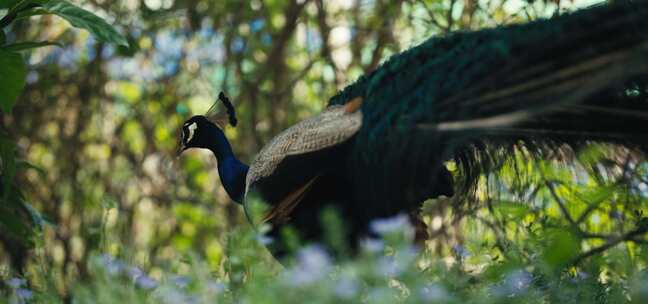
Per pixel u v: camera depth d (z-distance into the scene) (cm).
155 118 1948
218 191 1953
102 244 1021
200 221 1936
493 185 988
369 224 941
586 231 938
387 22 1775
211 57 1956
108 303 852
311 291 762
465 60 823
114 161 1919
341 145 957
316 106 1905
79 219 1859
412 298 765
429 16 1669
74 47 1959
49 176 1894
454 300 772
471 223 997
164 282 894
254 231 931
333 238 870
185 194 1939
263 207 1015
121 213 1847
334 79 1806
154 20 1920
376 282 771
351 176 948
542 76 756
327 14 1872
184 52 1956
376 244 802
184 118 1947
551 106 638
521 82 763
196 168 1969
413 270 789
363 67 1839
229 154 1296
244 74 1906
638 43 721
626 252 912
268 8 1917
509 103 755
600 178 953
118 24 1923
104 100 1944
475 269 948
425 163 871
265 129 1902
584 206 964
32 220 1177
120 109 1964
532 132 934
